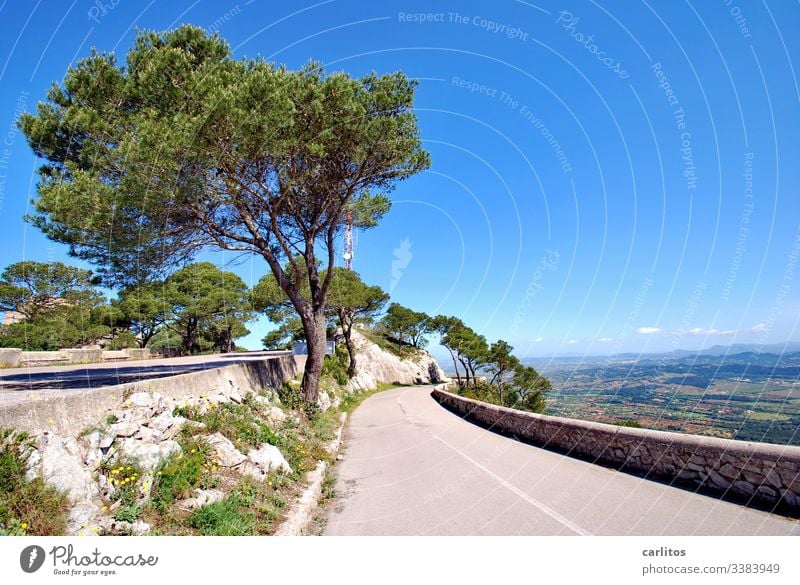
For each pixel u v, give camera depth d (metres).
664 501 5.82
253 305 34.50
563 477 7.59
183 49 9.91
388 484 7.98
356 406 25.36
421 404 25.52
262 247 12.80
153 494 4.82
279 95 9.51
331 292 31.25
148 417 5.98
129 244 9.56
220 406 8.28
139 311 35.09
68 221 8.30
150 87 9.07
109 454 4.98
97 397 5.43
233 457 6.46
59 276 32.97
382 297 38.09
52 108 9.43
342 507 6.71
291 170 11.71
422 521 5.80
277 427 9.73
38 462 4.07
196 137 8.73
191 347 39.44
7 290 30.61
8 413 4.06
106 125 8.91
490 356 39.59
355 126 11.76
